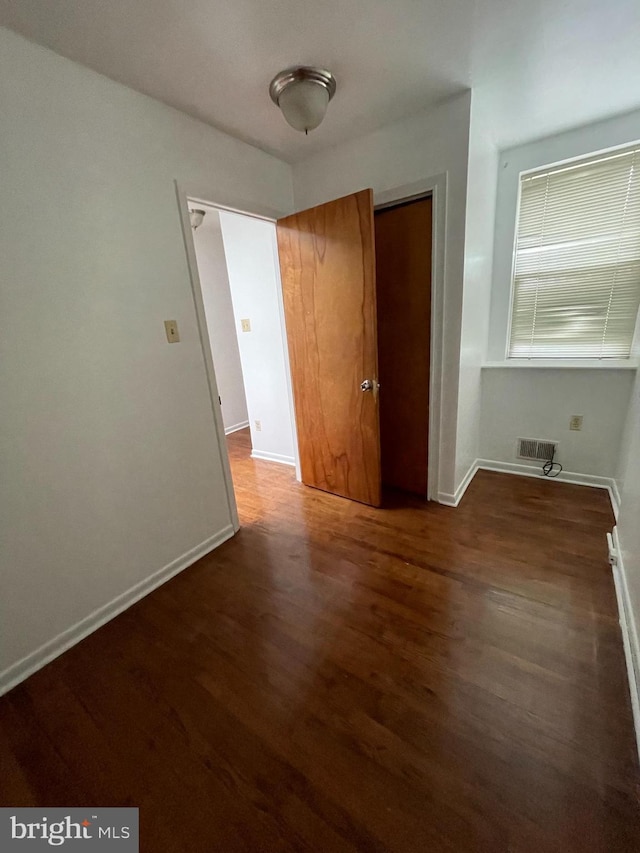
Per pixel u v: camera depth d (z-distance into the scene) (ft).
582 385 7.97
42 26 3.92
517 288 8.73
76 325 4.81
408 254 7.16
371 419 7.56
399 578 5.84
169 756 3.61
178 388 6.15
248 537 7.32
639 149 6.93
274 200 7.60
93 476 5.17
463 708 3.85
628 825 2.90
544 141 7.52
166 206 5.66
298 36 4.37
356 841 2.92
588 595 5.25
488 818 2.99
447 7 4.06
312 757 3.51
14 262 4.21
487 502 7.91
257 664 4.54
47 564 4.78
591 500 7.73
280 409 10.75
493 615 5.00
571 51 4.86
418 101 5.91
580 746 3.45
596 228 7.63
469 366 7.72
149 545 5.98
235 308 10.61
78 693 4.34
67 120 4.48
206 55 4.56
